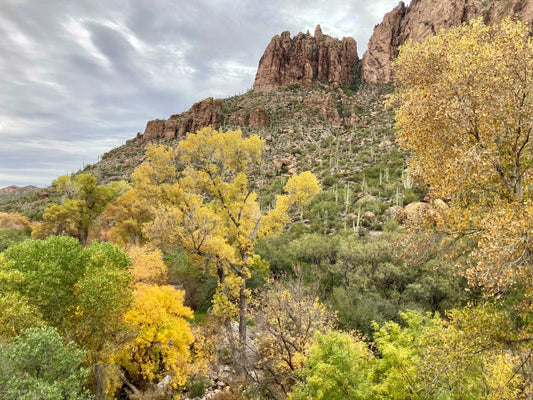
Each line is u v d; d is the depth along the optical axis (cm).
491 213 597
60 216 3212
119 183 4009
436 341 627
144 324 1212
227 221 1614
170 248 1495
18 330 816
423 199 3853
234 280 1443
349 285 2073
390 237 2625
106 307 943
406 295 1864
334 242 2764
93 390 1056
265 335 1260
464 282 1827
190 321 1897
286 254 2739
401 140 847
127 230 3128
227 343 1584
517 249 534
